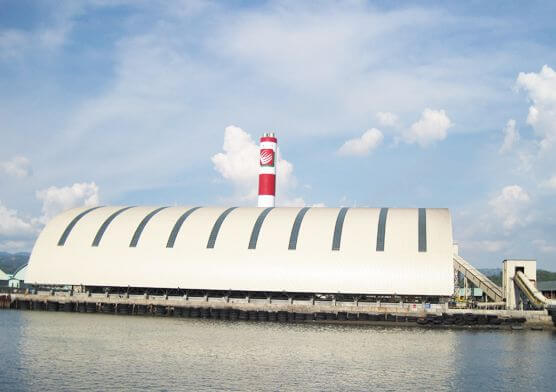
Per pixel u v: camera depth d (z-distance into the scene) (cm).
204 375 4422
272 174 11456
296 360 5109
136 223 9869
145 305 8981
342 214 9419
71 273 9531
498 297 9231
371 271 8506
